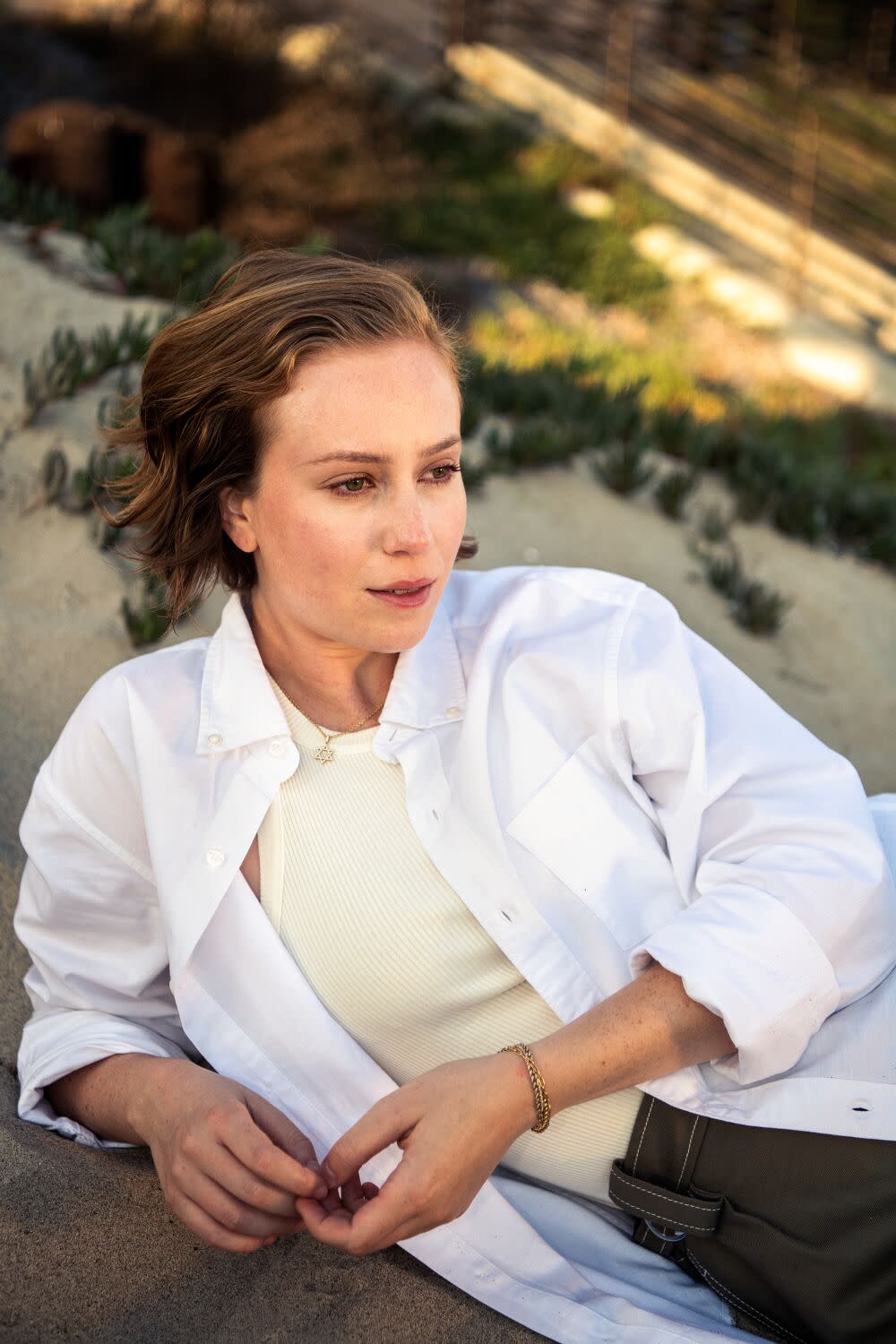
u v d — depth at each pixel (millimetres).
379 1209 1365
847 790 1635
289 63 10547
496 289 9141
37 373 3328
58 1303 1499
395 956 1619
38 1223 1567
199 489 1610
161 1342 1490
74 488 3170
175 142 6859
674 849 1649
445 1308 1589
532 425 4348
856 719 3699
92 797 1719
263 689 1667
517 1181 1738
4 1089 1759
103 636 2891
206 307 1576
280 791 1656
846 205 11828
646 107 12781
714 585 3963
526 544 3826
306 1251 1647
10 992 1956
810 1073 1572
